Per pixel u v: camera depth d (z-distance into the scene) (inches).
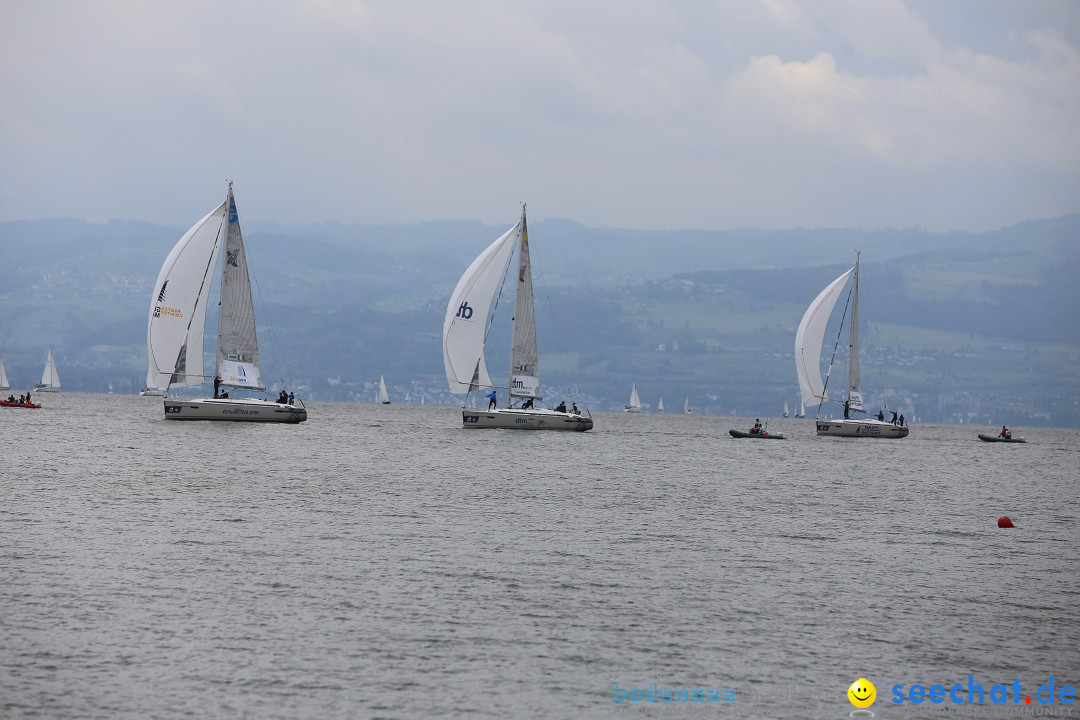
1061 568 5128.0
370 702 3132.4
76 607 3836.1
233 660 3395.7
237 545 4926.2
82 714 3002.0
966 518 6811.0
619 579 4510.3
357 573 4446.4
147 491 6574.8
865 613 4138.8
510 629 3769.7
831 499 7524.6
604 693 3262.8
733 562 4955.7
